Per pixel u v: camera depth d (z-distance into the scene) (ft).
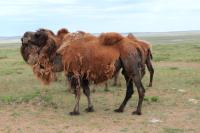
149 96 52.24
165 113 43.14
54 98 52.21
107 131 36.11
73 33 43.57
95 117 41.70
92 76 41.50
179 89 58.08
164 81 66.95
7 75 78.18
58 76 68.69
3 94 55.67
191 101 49.39
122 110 44.09
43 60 44.68
